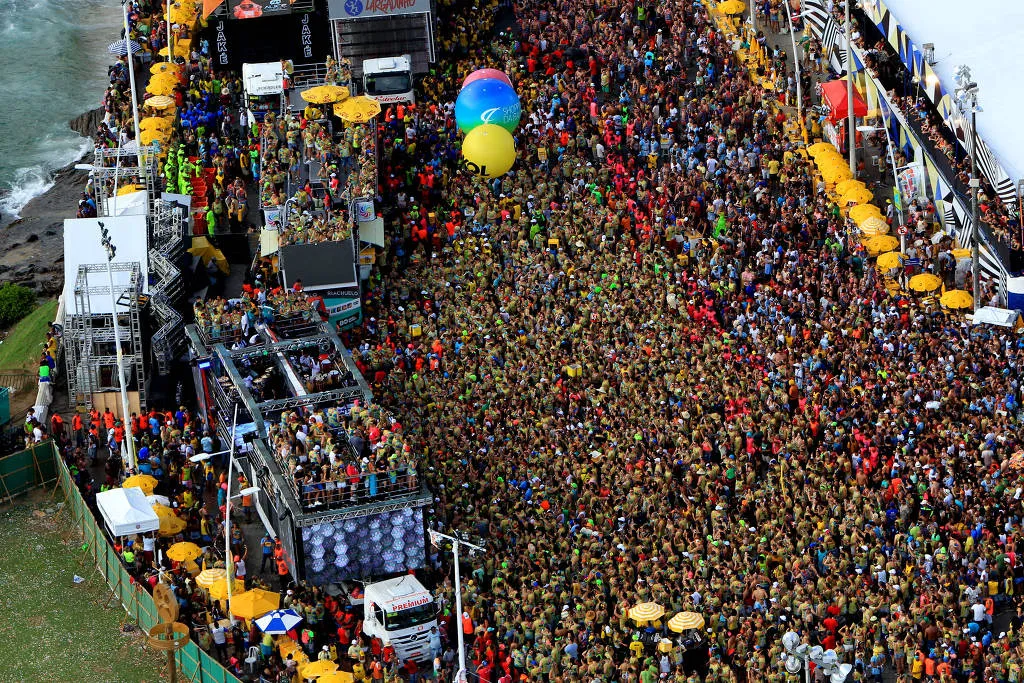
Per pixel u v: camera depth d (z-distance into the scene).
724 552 185.00
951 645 172.75
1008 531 186.12
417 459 196.25
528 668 173.75
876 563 184.12
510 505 196.12
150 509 189.38
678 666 172.75
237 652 179.00
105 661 180.12
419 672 177.12
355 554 185.75
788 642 168.12
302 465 187.62
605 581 183.38
